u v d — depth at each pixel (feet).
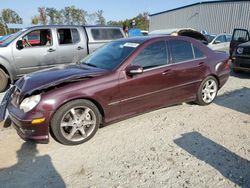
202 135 12.54
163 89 13.89
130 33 79.30
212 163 10.14
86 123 11.71
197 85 15.67
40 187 8.79
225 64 17.06
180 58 14.66
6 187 8.80
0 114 12.34
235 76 26.76
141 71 12.02
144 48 13.24
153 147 11.37
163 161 10.27
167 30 45.50
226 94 19.65
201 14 93.45
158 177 9.27
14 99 11.77
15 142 11.87
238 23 81.56
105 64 13.16
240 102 17.66
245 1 78.54
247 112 15.70
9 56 21.04
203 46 16.19
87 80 11.54
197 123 13.98
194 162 10.20
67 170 9.73
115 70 12.26
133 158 10.50
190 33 43.93
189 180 9.10
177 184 8.89
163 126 13.55
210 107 16.49
